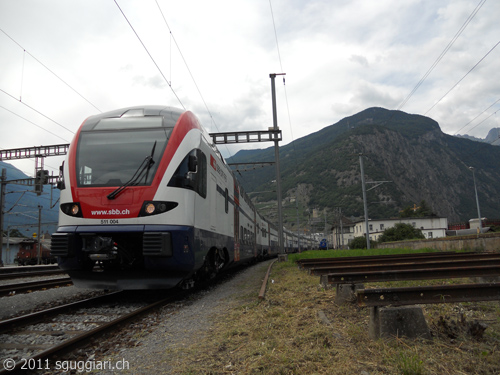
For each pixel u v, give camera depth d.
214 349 4.49
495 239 15.62
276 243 40.84
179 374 3.78
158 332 5.54
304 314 5.90
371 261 9.90
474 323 4.33
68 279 12.75
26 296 8.95
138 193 7.41
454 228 81.00
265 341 4.62
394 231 60.62
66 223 7.52
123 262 7.80
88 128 8.47
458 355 3.74
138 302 8.25
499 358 3.62
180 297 9.03
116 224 7.31
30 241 58.62
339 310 5.96
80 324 6.05
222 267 11.88
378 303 4.29
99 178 7.64
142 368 4.02
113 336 5.38
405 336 4.16
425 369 3.40
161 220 7.34
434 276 6.02
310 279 10.24
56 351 4.38
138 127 8.27
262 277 13.20
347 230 97.31
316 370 3.64
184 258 7.47
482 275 5.98
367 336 4.46
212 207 9.64
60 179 8.09
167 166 7.68
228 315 6.48
